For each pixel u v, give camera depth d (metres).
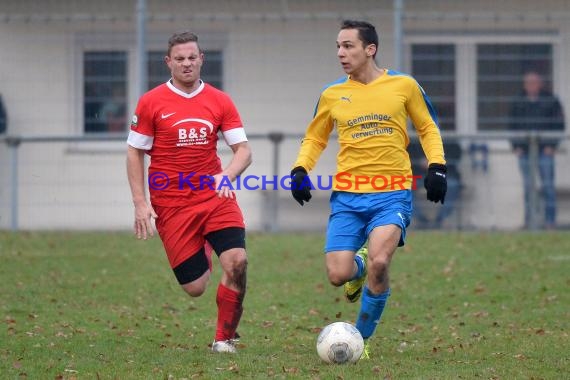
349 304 33.50
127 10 48.75
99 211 48.56
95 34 47.78
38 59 47.94
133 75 47.88
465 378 21.97
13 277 37.19
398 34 46.12
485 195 47.91
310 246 43.62
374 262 23.88
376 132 24.81
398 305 33.22
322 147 26.22
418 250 42.47
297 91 48.31
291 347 26.39
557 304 32.97
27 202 48.44
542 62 47.88
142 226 25.05
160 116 25.00
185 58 24.75
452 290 35.50
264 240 44.91
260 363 23.70
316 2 48.59
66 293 34.81
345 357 23.52
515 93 47.97
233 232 25.16
